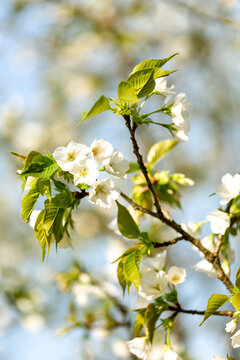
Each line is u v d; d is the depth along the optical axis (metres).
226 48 9.02
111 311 4.86
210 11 8.70
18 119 8.88
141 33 9.26
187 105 2.75
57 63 9.45
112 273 5.14
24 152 8.67
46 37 9.55
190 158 7.96
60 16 9.34
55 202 2.52
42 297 6.17
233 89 8.88
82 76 9.22
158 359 4.45
